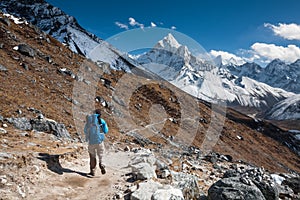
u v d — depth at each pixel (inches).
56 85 1563.7
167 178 405.7
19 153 399.5
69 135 711.7
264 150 2901.1
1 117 635.5
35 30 2817.4
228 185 350.0
